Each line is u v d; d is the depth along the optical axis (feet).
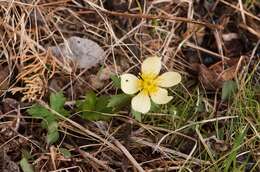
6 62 1.38
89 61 1.42
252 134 1.35
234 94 1.38
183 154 1.31
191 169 1.30
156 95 1.25
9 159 1.26
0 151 1.27
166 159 1.32
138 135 1.34
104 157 1.30
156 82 1.26
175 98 1.39
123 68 1.43
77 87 1.39
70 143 1.31
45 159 1.28
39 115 1.29
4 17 1.41
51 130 1.28
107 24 1.45
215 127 1.35
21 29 1.40
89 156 1.28
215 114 1.38
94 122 1.33
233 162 1.29
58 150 1.28
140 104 1.24
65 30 1.46
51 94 1.30
